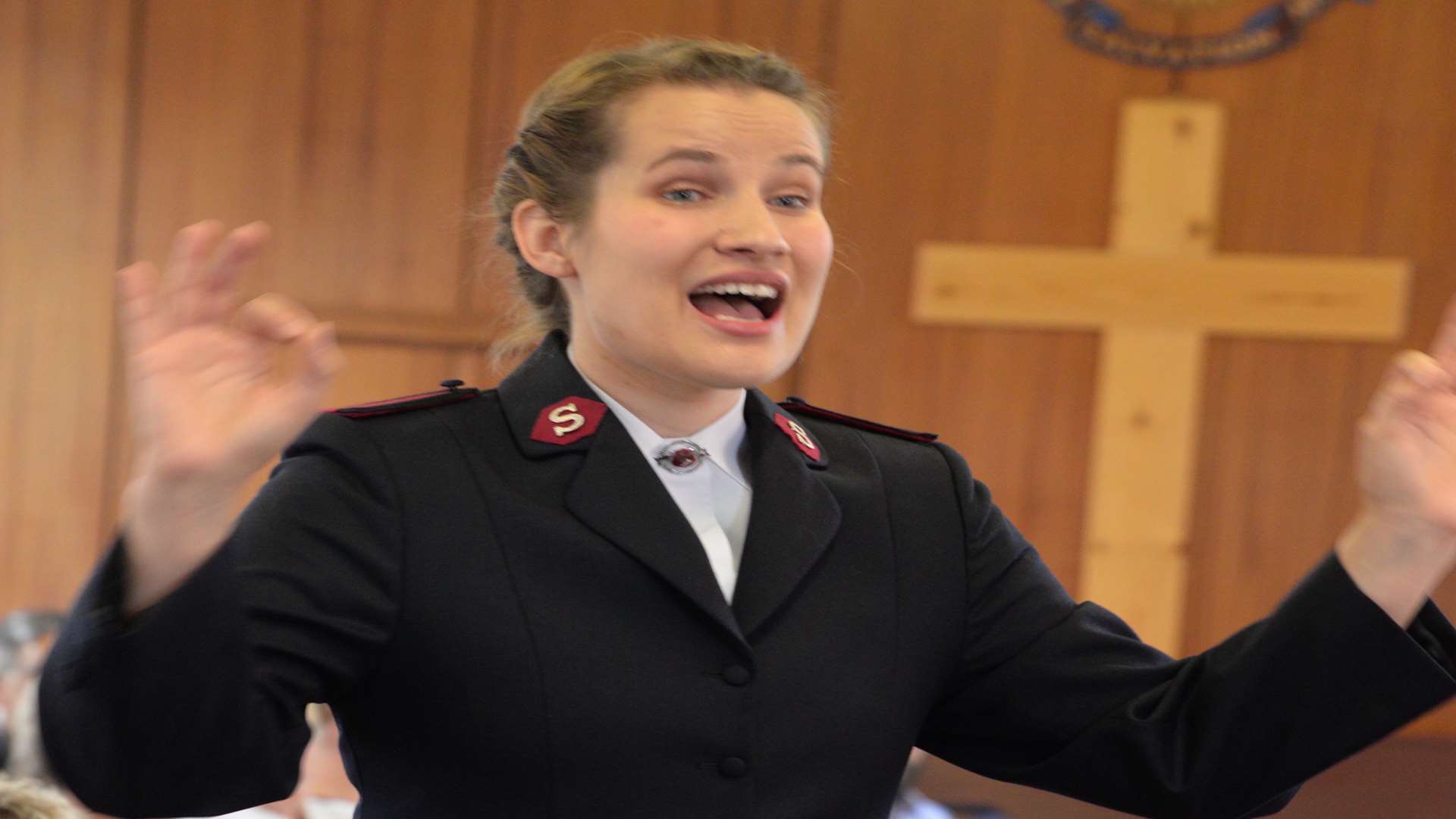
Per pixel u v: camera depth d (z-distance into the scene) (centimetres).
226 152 921
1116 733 242
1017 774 255
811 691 230
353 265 927
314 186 924
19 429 921
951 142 921
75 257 918
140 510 187
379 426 234
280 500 221
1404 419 220
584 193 237
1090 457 926
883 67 921
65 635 192
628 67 238
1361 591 225
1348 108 909
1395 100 908
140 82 915
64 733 189
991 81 920
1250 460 923
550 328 269
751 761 223
